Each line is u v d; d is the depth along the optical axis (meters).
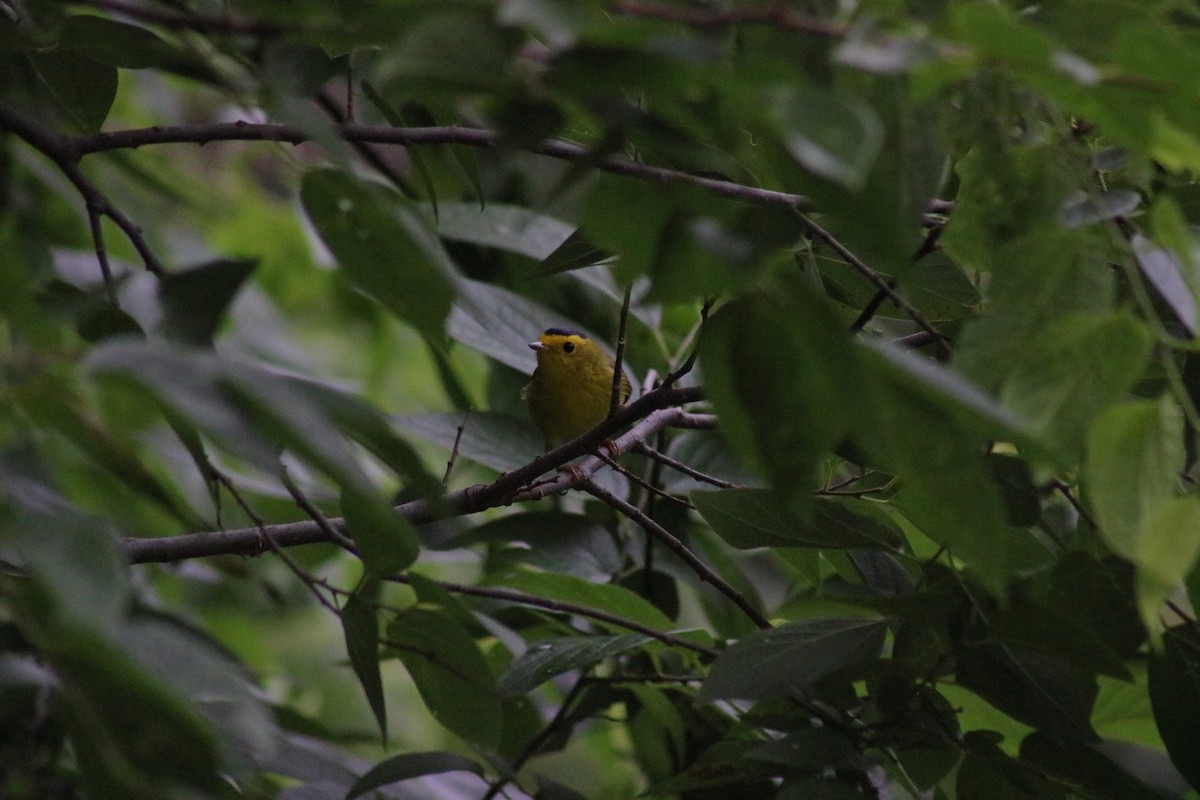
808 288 3.90
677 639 8.34
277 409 3.32
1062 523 8.07
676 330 11.45
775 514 6.94
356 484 3.41
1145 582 4.21
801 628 6.48
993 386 4.53
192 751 3.84
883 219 3.83
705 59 3.55
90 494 10.96
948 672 6.80
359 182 4.64
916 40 3.81
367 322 16.78
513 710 10.18
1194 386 6.43
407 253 4.93
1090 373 4.39
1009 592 6.39
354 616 6.55
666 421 9.38
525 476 7.79
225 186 17.70
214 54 6.61
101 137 6.71
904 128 4.52
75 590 3.35
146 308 11.40
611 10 3.99
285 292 17.48
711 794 8.69
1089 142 5.69
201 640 7.52
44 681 4.81
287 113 4.54
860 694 8.51
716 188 5.85
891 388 3.94
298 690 14.22
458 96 4.43
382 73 3.67
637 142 5.56
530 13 3.47
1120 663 5.78
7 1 6.47
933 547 8.09
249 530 7.68
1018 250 4.58
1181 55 3.68
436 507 4.33
